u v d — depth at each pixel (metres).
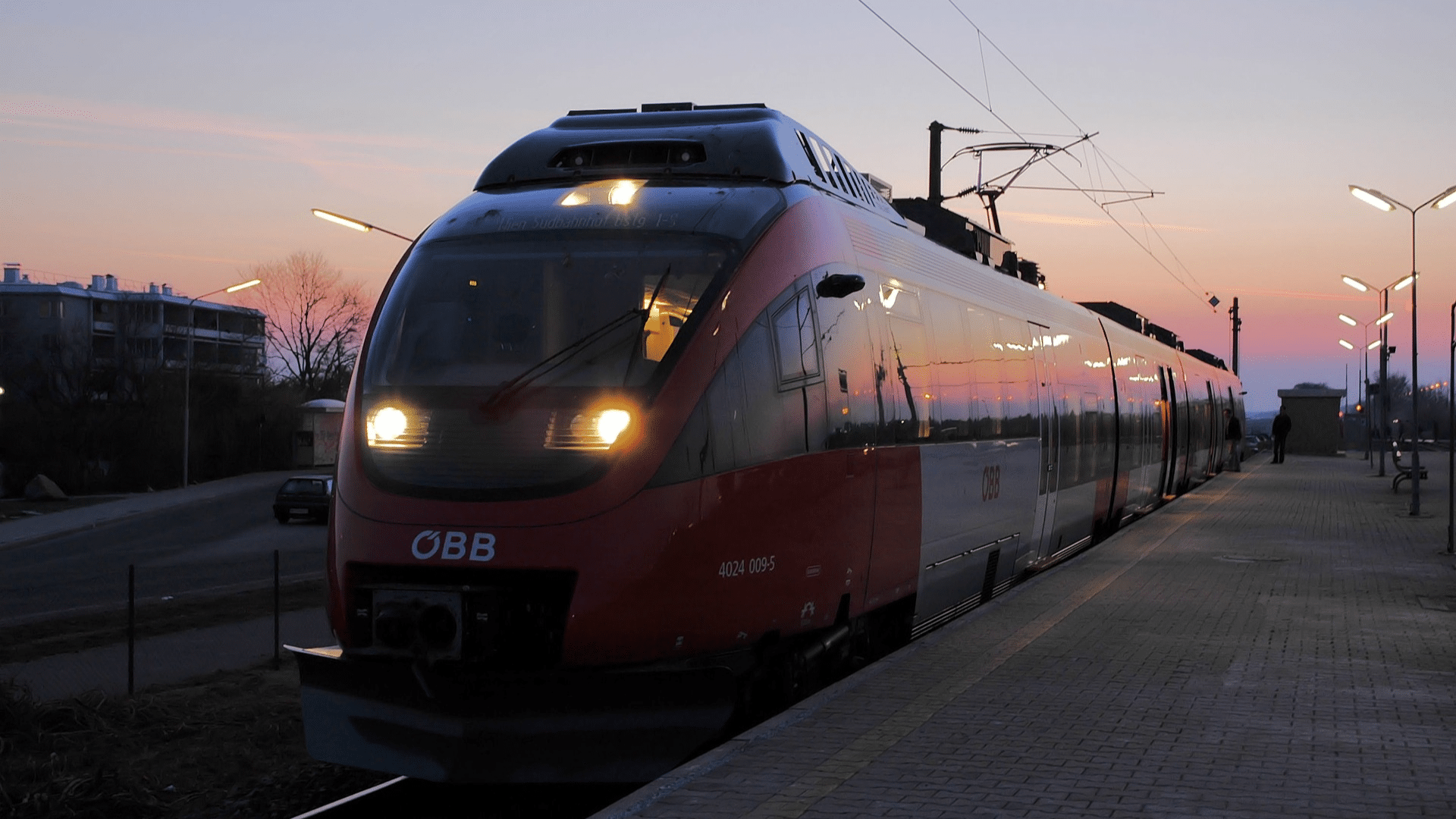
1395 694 8.01
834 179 10.17
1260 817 5.39
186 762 9.97
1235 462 45.38
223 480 64.38
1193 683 8.32
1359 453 65.19
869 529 9.23
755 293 8.00
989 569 12.77
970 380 12.03
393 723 7.10
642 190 8.59
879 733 6.93
